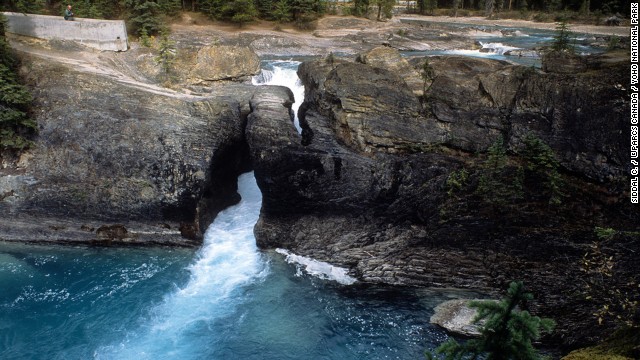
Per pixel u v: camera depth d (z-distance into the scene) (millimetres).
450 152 25203
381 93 25734
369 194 23547
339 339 18297
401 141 25172
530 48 45875
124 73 30375
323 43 47469
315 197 23766
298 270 22344
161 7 42188
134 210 23969
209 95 29688
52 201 23969
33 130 24516
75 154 24172
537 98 23344
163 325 18938
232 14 49938
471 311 18891
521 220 21406
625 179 20562
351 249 22891
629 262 18891
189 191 23734
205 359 17344
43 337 18109
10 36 29891
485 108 24922
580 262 19625
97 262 22828
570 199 21359
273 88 31047
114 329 18641
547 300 18969
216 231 25391
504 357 7016
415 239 22562
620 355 11914
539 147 21953
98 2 39219
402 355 17500
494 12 80562
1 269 21891
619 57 25109
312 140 25375
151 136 24328
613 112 20891
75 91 25234
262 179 24016
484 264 21094
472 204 22359
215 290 21062
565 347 16922
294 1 51469
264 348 17859
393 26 58000
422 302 20141
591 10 71562
